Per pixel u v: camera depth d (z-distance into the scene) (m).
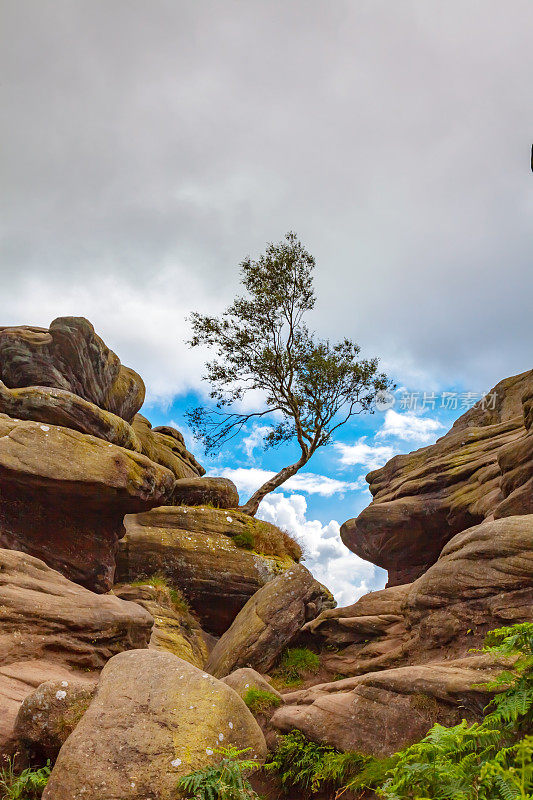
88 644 12.17
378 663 12.69
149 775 6.49
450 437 23.23
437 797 5.12
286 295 30.94
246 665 14.97
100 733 6.89
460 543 11.80
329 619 15.09
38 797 7.18
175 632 17.50
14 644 11.16
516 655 8.59
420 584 12.09
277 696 11.74
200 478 23.38
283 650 15.37
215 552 20.22
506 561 10.41
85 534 16.97
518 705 6.14
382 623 13.86
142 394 24.06
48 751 7.75
